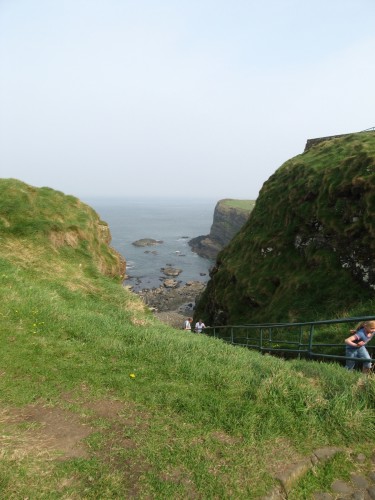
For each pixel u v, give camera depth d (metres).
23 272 11.92
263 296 20.78
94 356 6.27
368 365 6.99
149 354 6.36
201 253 101.69
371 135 25.53
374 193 16.45
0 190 16.38
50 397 4.89
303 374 5.81
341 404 4.57
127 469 3.63
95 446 3.96
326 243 18.44
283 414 4.49
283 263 21.39
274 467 3.69
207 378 5.51
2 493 3.15
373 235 15.49
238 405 4.74
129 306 12.89
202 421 4.43
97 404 4.80
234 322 21.91
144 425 4.36
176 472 3.59
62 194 20.14
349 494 3.43
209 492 3.35
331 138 33.31
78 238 17.08
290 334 14.88
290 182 25.78
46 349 6.27
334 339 12.36
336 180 19.55
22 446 3.85
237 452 3.88
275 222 24.53
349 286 15.74
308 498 3.39
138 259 92.06
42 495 3.20
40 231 15.09
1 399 4.72
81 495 3.27
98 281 14.26
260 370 5.86
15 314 7.49
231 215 105.38
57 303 9.19
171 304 54.56
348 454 3.93
